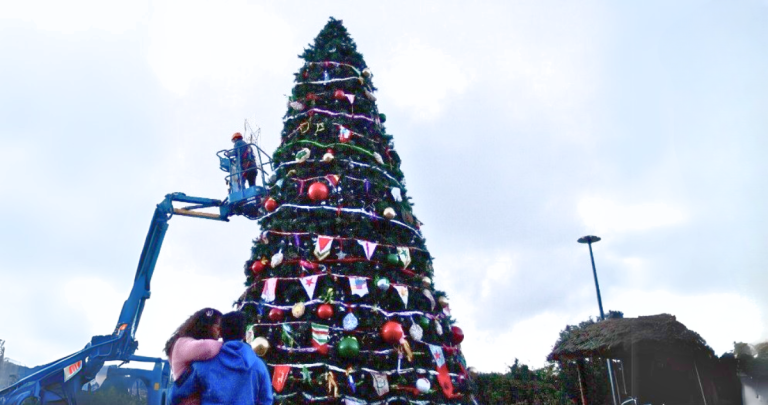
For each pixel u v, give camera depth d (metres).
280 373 5.51
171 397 3.03
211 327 3.37
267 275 6.47
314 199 6.66
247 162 12.36
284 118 8.02
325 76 8.07
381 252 6.41
